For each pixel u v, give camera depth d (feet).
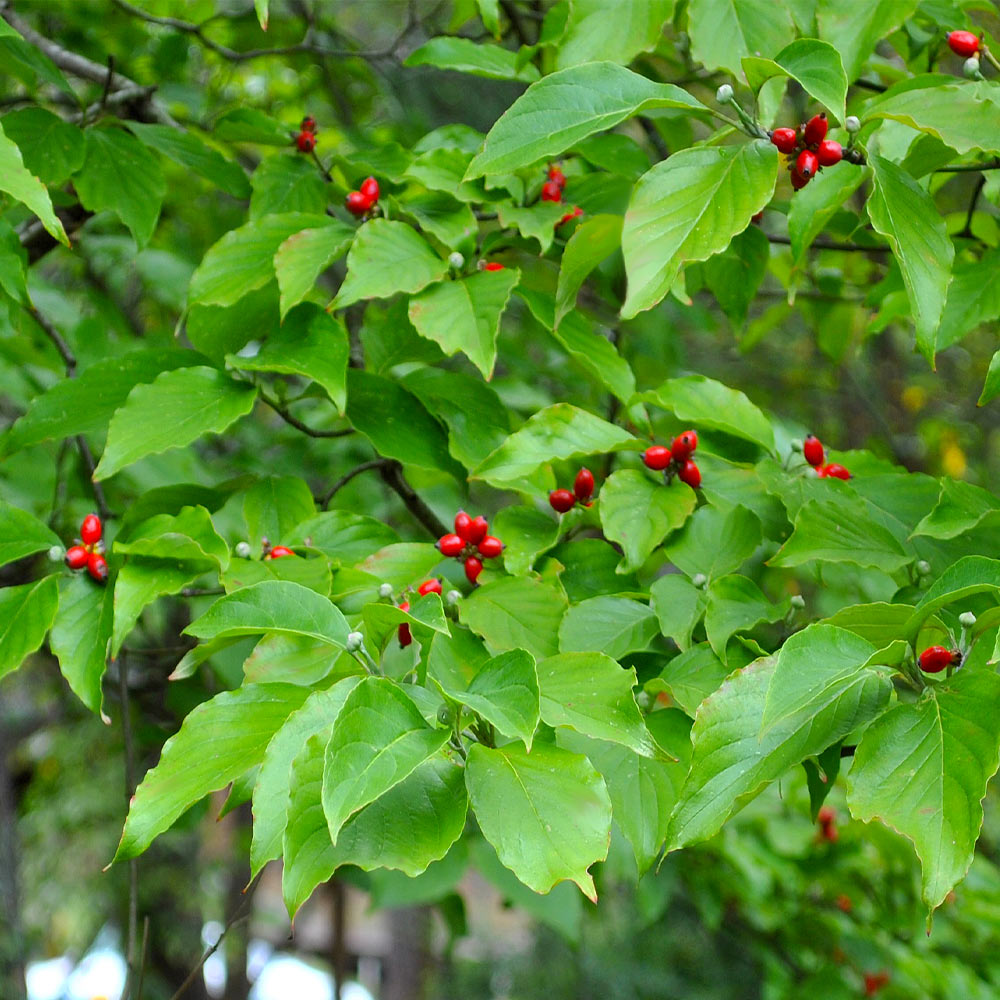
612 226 2.62
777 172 2.39
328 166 3.46
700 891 4.29
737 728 2.25
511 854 2.08
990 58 2.74
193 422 2.73
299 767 2.13
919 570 2.62
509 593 2.63
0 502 2.70
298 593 2.33
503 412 3.00
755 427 2.86
